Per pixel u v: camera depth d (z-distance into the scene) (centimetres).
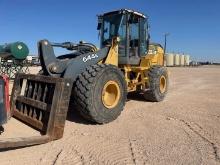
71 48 707
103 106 628
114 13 806
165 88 967
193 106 857
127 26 802
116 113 659
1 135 537
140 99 962
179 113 758
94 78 605
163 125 638
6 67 2006
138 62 857
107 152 477
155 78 902
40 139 497
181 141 532
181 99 990
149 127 620
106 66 638
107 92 651
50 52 625
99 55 695
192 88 1339
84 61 652
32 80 620
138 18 856
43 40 619
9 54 1945
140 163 435
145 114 742
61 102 527
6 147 453
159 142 526
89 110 603
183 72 2909
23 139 477
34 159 446
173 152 478
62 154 466
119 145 509
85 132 578
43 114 566
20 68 2038
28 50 1994
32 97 615
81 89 600
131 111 775
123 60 795
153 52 976
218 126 636
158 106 852
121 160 446
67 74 616
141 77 883
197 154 471
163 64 1059
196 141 533
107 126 623
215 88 1345
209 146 508
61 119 529
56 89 532
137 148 495
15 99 652
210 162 440
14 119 636
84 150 484
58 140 527
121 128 610
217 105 877
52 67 617
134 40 839
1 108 484
